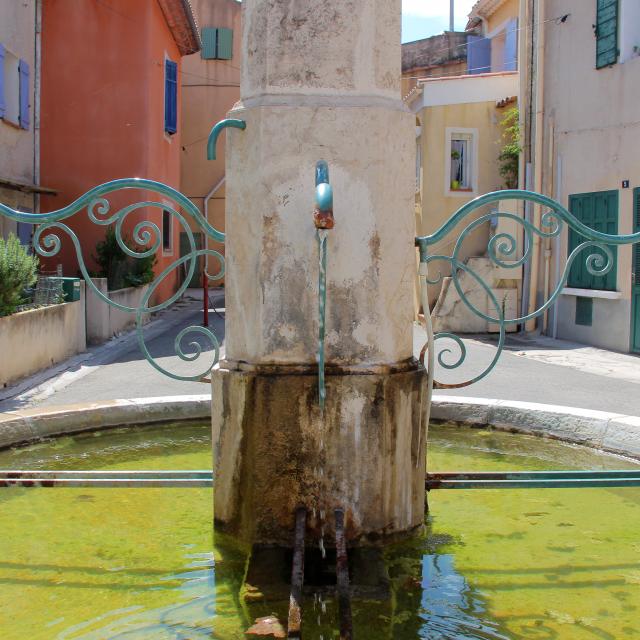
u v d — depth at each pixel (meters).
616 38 13.04
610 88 13.27
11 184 14.86
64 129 19.06
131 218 19.03
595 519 3.96
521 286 15.78
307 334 3.45
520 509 4.13
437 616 2.88
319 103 3.42
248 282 3.52
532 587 3.14
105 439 5.61
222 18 32.09
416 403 3.59
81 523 3.87
